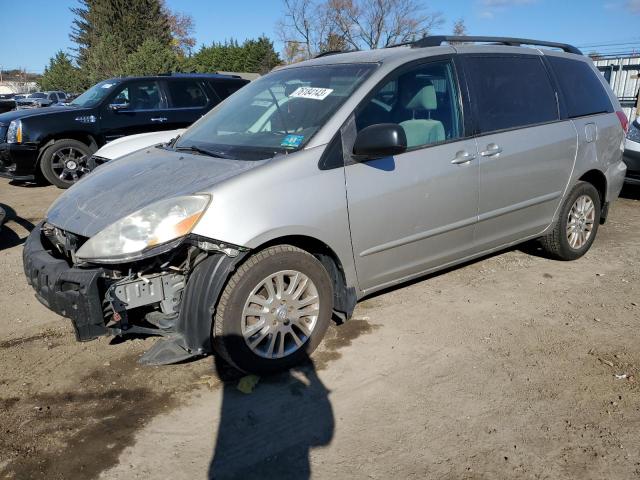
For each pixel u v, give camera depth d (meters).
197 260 3.05
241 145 3.65
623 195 8.09
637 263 5.17
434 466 2.56
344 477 2.51
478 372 3.32
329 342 3.70
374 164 3.48
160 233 2.91
